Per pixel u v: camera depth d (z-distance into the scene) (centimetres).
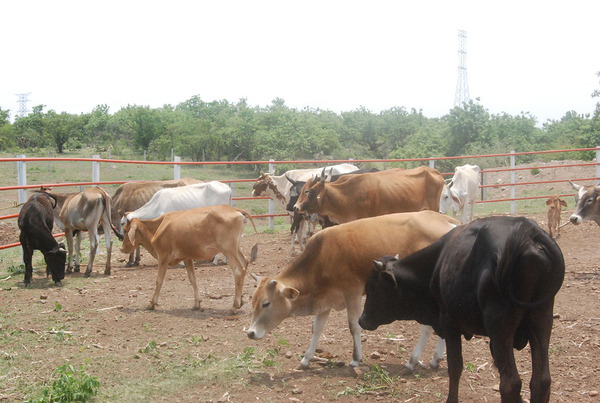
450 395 436
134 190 1185
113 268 1062
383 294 478
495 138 4441
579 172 2650
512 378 368
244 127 4784
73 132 5706
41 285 924
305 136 4856
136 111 5909
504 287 368
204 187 1109
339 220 961
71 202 999
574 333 648
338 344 642
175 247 770
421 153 4506
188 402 501
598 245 1151
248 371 565
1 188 946
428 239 551
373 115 6594
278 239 1348
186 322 725
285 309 554
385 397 507
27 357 599
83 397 498
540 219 1526
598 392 500
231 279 959
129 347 635
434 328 477
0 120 5941
